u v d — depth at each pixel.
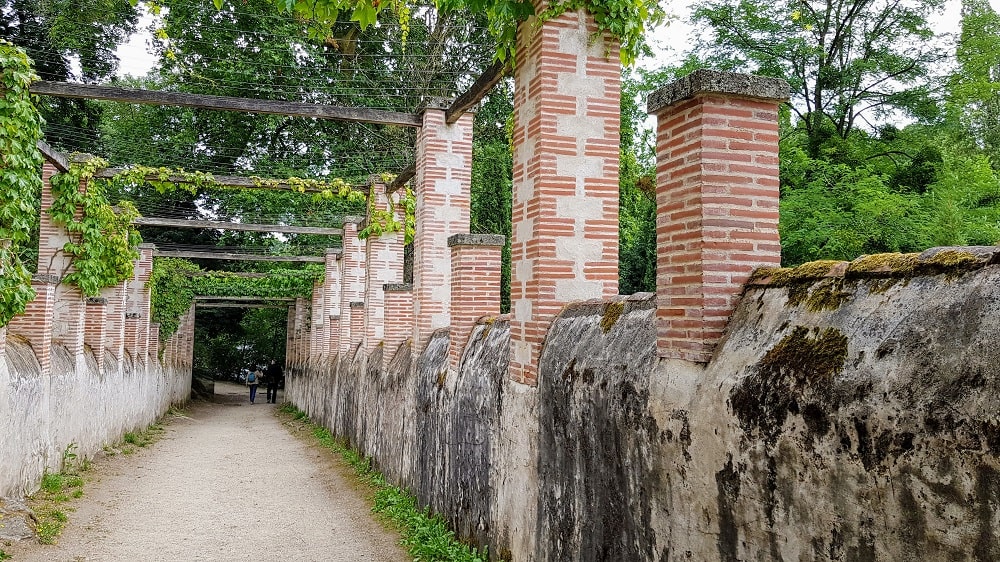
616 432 4.25
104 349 13.67
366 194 15.04
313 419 21.50
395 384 10.99
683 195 3.75
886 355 2.54
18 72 8.09
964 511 2.16
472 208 16.44
